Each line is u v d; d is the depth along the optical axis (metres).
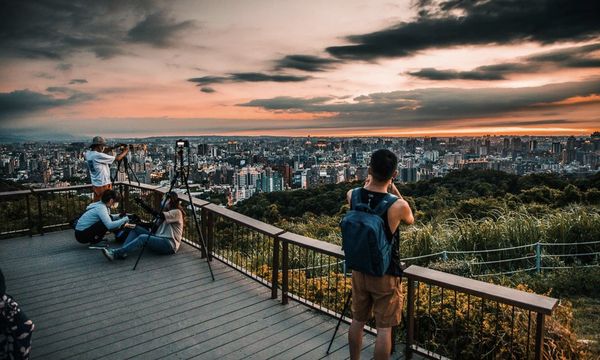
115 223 5.55
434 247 8.73
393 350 3.28
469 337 3.83
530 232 8.70
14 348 2.17
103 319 3.79
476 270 7.74
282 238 4.01
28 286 4.53
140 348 3.31
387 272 2.55
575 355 3.85
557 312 4.53
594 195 14.73
